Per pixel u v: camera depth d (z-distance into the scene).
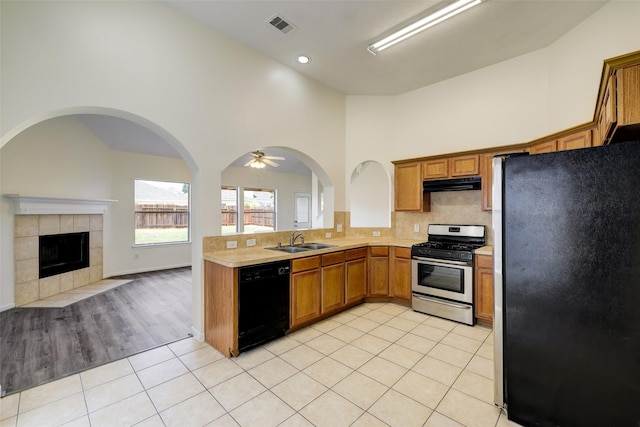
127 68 2.42
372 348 2.71
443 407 1.91
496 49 3.34
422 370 2.34
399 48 3.32
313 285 3.21
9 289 3.88
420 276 3.63
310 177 9.47
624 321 1.46
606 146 1.50
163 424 1.76
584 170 1.55
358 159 4.58
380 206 5.55
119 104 2.38
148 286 4.97
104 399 1.99
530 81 3.42
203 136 2.92
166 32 2.66
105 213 5.41
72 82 2.15
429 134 4.22
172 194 6.57
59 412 1.86
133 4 2.47
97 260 5.30
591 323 1.53
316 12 2.72
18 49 1.94
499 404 1.85
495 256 1.84
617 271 1.47
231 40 3.14
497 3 2.58
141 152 5.98
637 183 1.42
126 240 5.84
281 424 1.76
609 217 1.48
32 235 4.17
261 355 2.59
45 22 2.04
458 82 3.96
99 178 5.32
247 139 3.29
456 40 3.16
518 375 1.75
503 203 1.81
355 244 3.78
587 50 2.76
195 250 2.99
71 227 4.79
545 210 1.66
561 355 1.61
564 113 3.04
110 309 3.84
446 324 3.28
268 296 2.78
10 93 1.91
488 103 3.72
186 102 2.79
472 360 2.50
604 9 2.58
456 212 3.98
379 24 2.89
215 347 2.75
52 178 4.52
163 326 3.28
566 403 1.60
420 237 4.28
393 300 4.05
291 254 2.97
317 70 3.83
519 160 1.74
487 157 3.45
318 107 4.14
